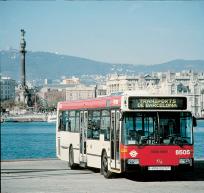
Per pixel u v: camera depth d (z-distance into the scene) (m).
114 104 25.81
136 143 24.47
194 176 27.66
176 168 24.62
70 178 27.42
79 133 31.30
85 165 30.20
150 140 24.58
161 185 23.72
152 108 24.75
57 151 36.25
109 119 26.47
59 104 36.25
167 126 24.78
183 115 24.97
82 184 24.55
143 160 24.42
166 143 24.64
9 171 31.47
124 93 24.98
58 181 26.00
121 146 24.64
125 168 24.36
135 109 24.64
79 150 31.23
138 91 25.12
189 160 24.78
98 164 28.11
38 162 37.84
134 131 24.59
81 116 31.09
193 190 21.80
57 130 36.38
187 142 24.84
